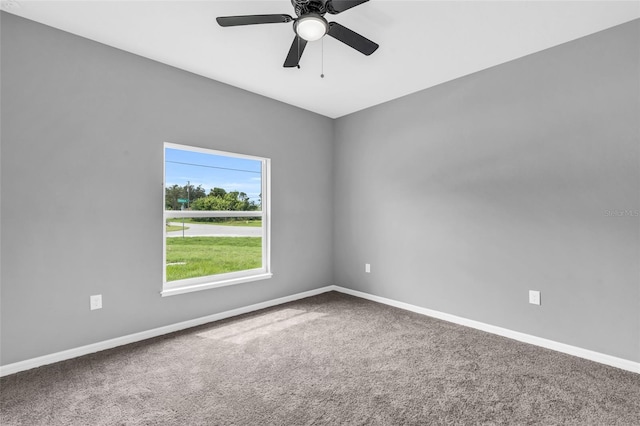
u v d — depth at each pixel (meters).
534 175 2.52
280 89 3.30
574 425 1.57
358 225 3.95
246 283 3.33
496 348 2.44
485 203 2.81
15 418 1.61
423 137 3.28
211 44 2.44
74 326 2.28
